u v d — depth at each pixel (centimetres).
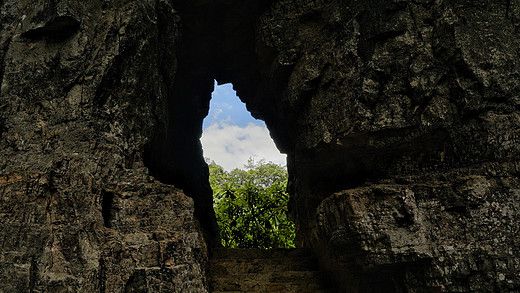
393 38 626
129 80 603
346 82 647
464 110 556
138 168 588
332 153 676
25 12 609
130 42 597
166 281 496
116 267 485
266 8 820
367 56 638
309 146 701
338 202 579
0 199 462
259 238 1196
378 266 534
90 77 571
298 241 1030
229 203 1234
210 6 838
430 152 595
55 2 580
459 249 500
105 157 550
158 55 684
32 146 532
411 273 529
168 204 559
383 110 603
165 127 702
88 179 512
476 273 489
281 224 1212
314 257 814
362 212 543
